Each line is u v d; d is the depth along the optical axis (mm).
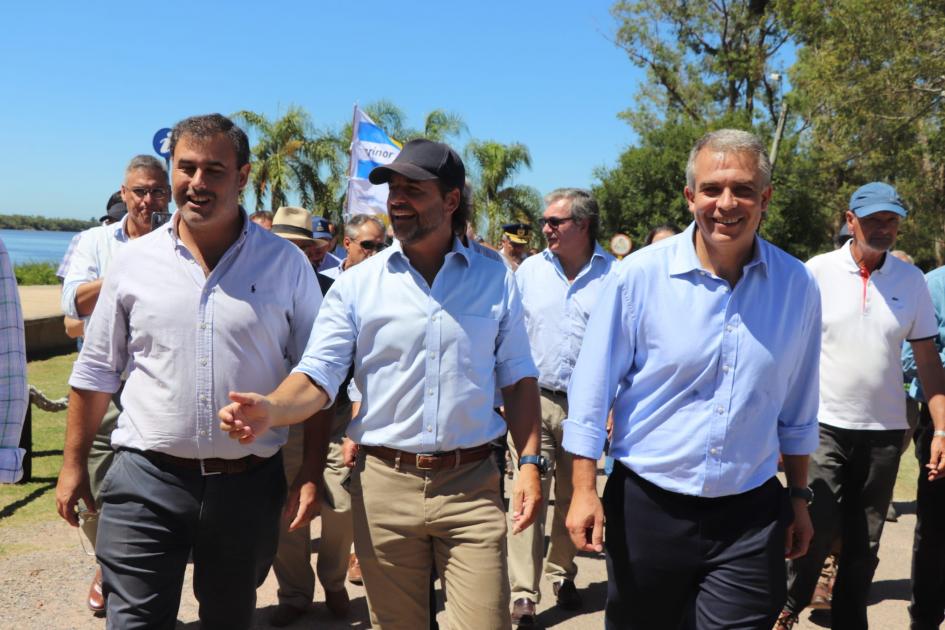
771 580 2676
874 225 3867
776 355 2697
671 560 2754
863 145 27312
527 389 3062
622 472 2846
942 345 4254
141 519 2861
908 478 8258
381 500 2922
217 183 2818
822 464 4020
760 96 35969
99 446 4055
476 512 2893
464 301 2930
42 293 24500
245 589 3033
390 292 2898
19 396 2904
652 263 2742
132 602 2834
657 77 36781
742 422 2684
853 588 4066
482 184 32750
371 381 2926
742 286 2682
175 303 2869
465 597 2855
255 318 2930
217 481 2906
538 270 4973
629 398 2824
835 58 25219
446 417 2875
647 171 34000
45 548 5379
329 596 4484
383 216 9578
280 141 28281
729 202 2553
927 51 24000
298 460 4328
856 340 3961
